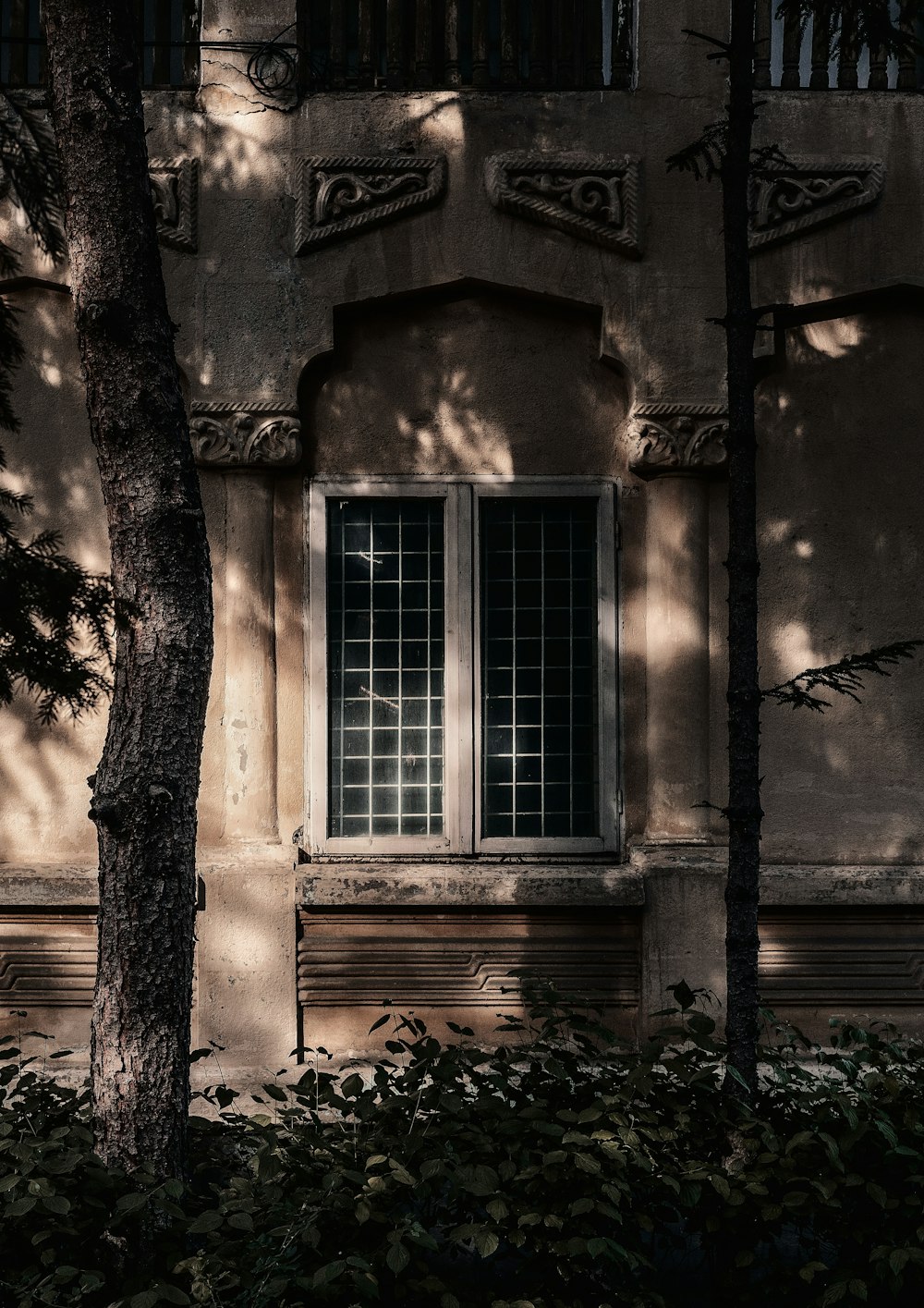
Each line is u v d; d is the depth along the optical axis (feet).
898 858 20.89
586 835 21.12
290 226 20.51
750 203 20.59
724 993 20.02
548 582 21.25
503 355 21.07
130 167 12.98
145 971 12.62
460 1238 10.91
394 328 21.03
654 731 20.75
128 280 12.92
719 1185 11.35
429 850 20.94
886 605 21.01
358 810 21.11
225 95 20.51
